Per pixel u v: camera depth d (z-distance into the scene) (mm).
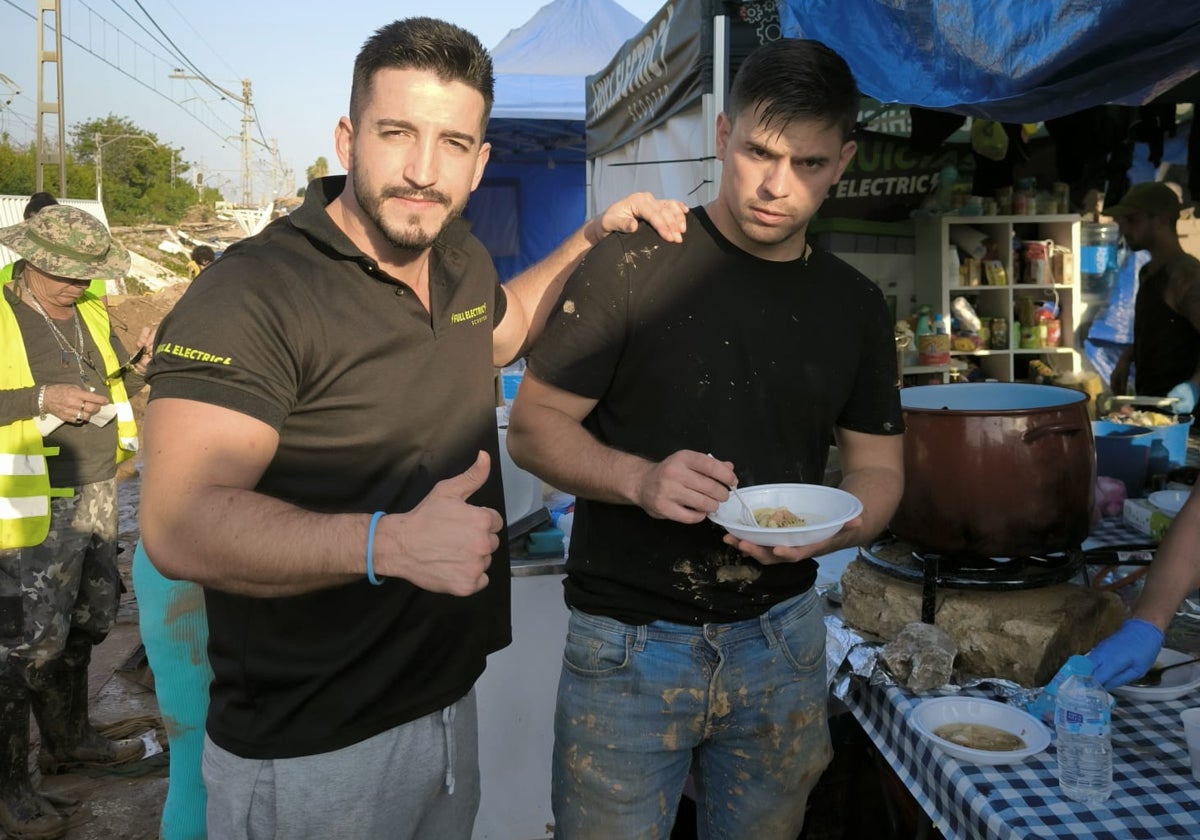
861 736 2445
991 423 2025
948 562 2176
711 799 1865
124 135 55562
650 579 1702
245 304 1316
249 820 1505
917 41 2371
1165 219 4301
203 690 1924
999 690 1969
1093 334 5215
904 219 4754
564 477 1692
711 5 3822
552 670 2725
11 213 14445
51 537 3121
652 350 1715
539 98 9828
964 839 1624
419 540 1175
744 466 1732
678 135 4582
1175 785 1599
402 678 1551
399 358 1484
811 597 1863
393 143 1379
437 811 1698
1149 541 2701
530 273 2027
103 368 3354
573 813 1764
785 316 1738
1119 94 2422
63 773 3559
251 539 1186
